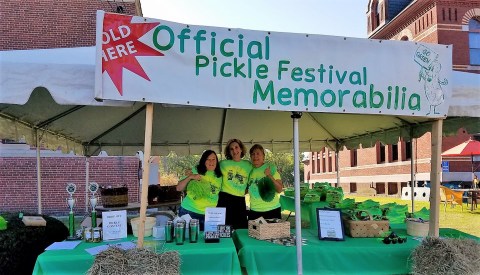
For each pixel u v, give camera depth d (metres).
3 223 3.74
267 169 4.72
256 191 4.65
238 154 4.80
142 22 3.03
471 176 18.66
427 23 20.91
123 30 3.00
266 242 3.64
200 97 3.12
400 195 21.56
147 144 3.08
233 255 3.24
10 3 12.27
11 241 3.62
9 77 2.96
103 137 7.15
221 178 4.62
